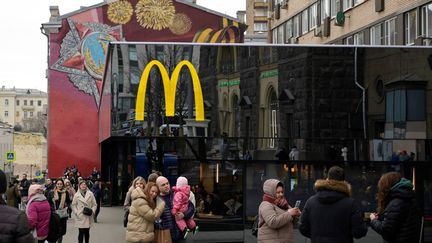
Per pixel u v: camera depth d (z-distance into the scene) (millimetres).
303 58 13102
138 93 13078
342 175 6895
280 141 13039
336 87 13055
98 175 31578
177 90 13125
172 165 16312
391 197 6965
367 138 12992
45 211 10680
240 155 13203
